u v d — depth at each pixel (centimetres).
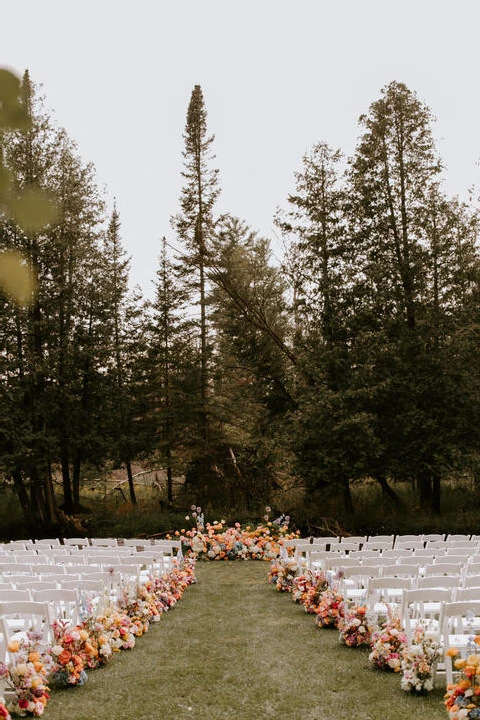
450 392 2377
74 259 2398
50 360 2427
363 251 2553
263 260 2742
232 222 3453
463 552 1145
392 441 2411
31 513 2539
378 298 2406
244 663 743
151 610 983
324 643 830
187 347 2864
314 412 2319
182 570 1397
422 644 627
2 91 125
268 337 2661
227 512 2530
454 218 2488
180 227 2867
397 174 2547
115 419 2814
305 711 580
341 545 1250
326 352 2409
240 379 2886
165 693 641
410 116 2530
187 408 2778
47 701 616
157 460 2775
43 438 2384
